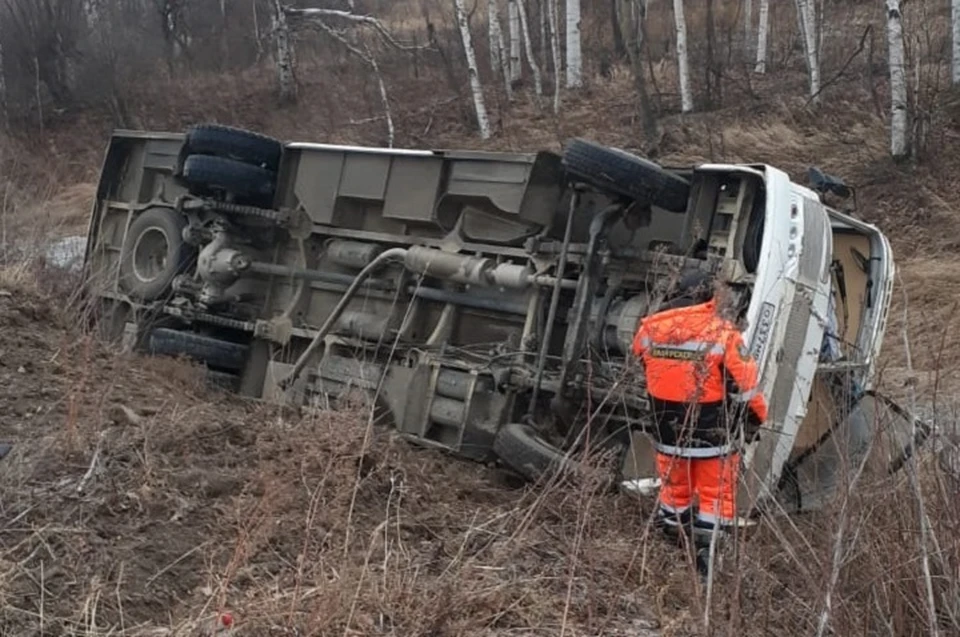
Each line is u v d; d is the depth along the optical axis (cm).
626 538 502
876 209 1544
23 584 376
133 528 426
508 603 420
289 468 488
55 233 1130
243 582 403
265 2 3088
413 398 667
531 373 626
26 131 2575
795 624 404
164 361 738
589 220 659
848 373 587
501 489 586
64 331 689
